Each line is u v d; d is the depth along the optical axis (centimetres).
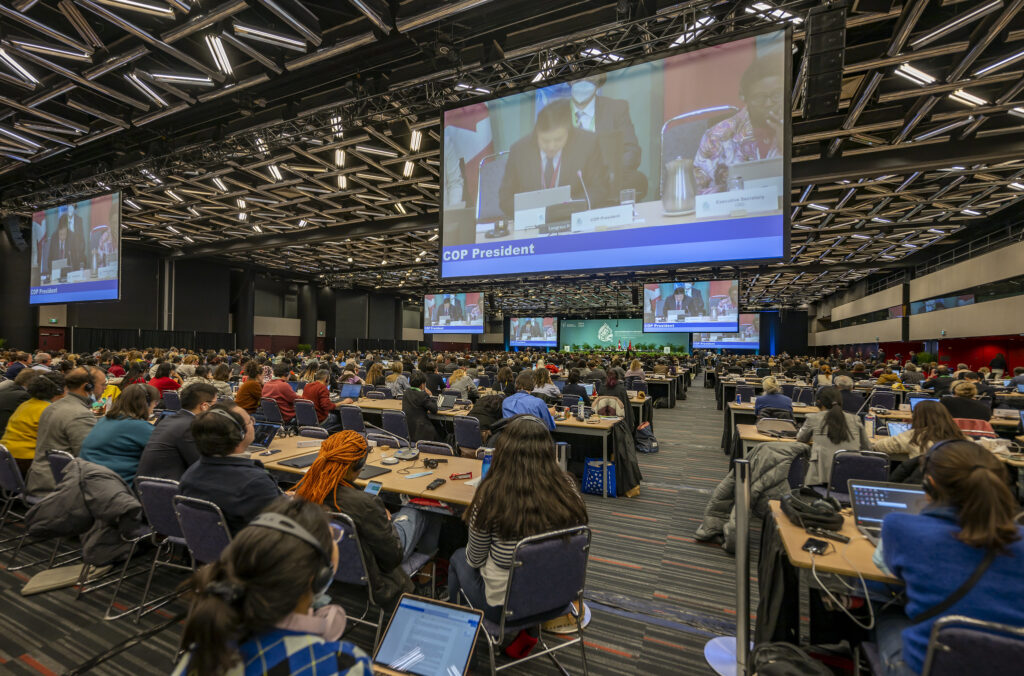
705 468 661
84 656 248
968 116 842
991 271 1575
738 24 556
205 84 736
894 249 1977
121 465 323
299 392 862
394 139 978
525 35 668
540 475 201
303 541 87
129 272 2002
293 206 1498
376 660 181
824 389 406
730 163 447
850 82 771
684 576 346
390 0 584
